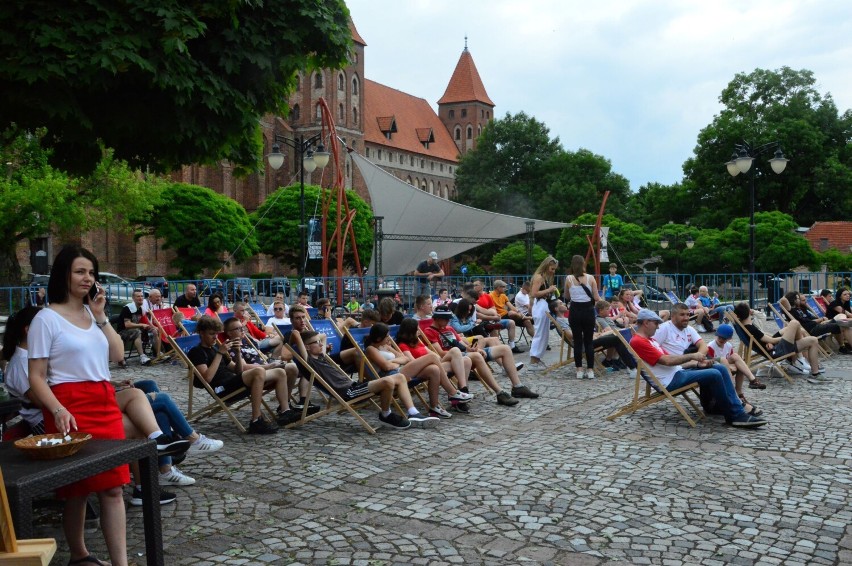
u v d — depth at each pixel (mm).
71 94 6707
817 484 6711
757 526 5648
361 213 62656
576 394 11656
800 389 12000
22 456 4016
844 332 16516
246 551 5168
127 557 5012
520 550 5188
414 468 7355
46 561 3295
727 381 9164
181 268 53281
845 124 63500
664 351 9859
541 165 82938
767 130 60094
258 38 7625
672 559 5039
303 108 95375
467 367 10508
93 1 6539
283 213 60469
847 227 59312
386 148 115000
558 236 76625
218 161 9070
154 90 7328
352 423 9539
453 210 34094
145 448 4320
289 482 6848
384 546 5258
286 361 10172
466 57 138875
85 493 4379
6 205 31062
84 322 4652
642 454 7816
